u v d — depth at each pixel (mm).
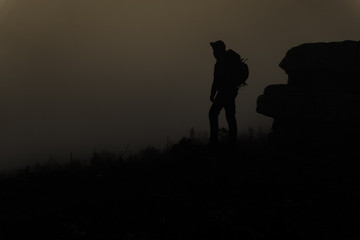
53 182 6758
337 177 6957
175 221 4941
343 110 7648
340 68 8258
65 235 4480
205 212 5246
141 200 5633
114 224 4816
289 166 7555
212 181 6457
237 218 5109
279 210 5453
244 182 6484
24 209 5371
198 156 7805
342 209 5547
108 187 6367
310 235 4750
